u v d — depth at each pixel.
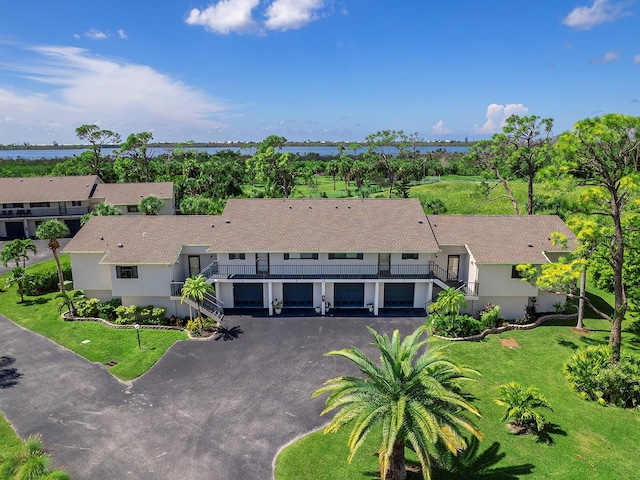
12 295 37.84
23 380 24.22
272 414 21.17
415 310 33.66
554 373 24.75
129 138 85.25
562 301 33.06
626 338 29.02
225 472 17.50
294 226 35.03
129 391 23.14
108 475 17.33
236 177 90.69
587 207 24.34
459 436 15.65
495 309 30.50
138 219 37.06
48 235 36.34
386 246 32.56
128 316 31.53
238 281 32.47
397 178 103.75
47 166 141.00
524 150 49.19
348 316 32.56
